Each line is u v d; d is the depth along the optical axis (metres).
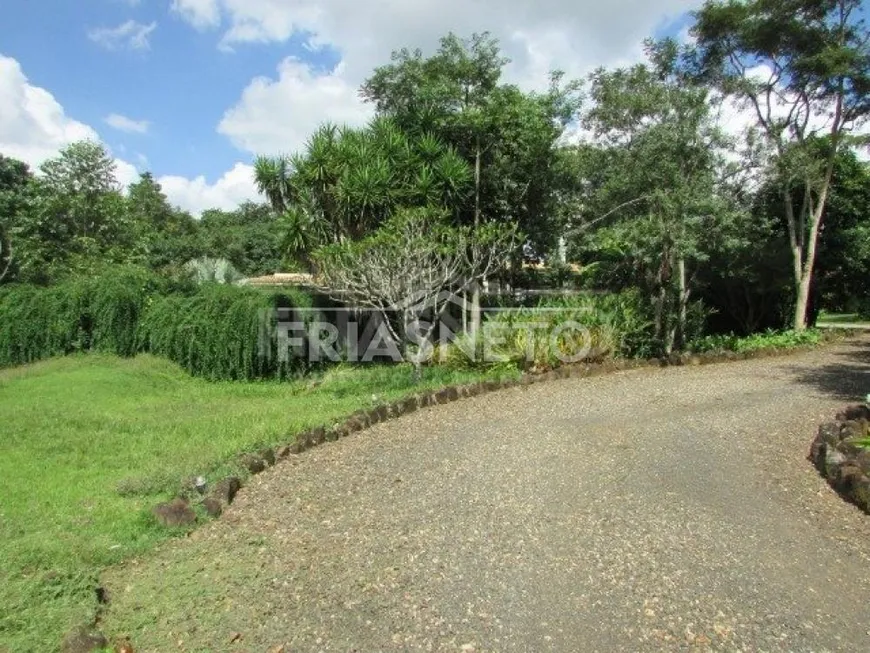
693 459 5.26
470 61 11.67
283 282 18.12
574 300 11.16
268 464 5.34
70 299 11.59
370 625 2.85
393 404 7.32
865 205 15.70
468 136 11.80
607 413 7.06
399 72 11.91
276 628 2.84
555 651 2.64
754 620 2.87
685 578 3.25
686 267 12.70
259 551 3.64
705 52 12.55
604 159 11.95
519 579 3.26
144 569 3.43
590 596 3.08
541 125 11.36
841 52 11.76
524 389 8.75
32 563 3.36
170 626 2.86
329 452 5.78
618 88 11.45
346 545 3.71
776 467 5.04
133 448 5.80
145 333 11.21
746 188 12.00
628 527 3.89
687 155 10.68
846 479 4.38
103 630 2.81
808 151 12.99
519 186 12.45
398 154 10.91
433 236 9.26
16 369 10.62
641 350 11.12
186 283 12.48
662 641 2.71
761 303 15.45
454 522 4.02
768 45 12.42
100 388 8.85
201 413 7.46
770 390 8.25
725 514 4.09
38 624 2.75
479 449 5.73
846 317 26.36
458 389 8.23
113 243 19.91
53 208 19.17
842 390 8.20
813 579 3.25
